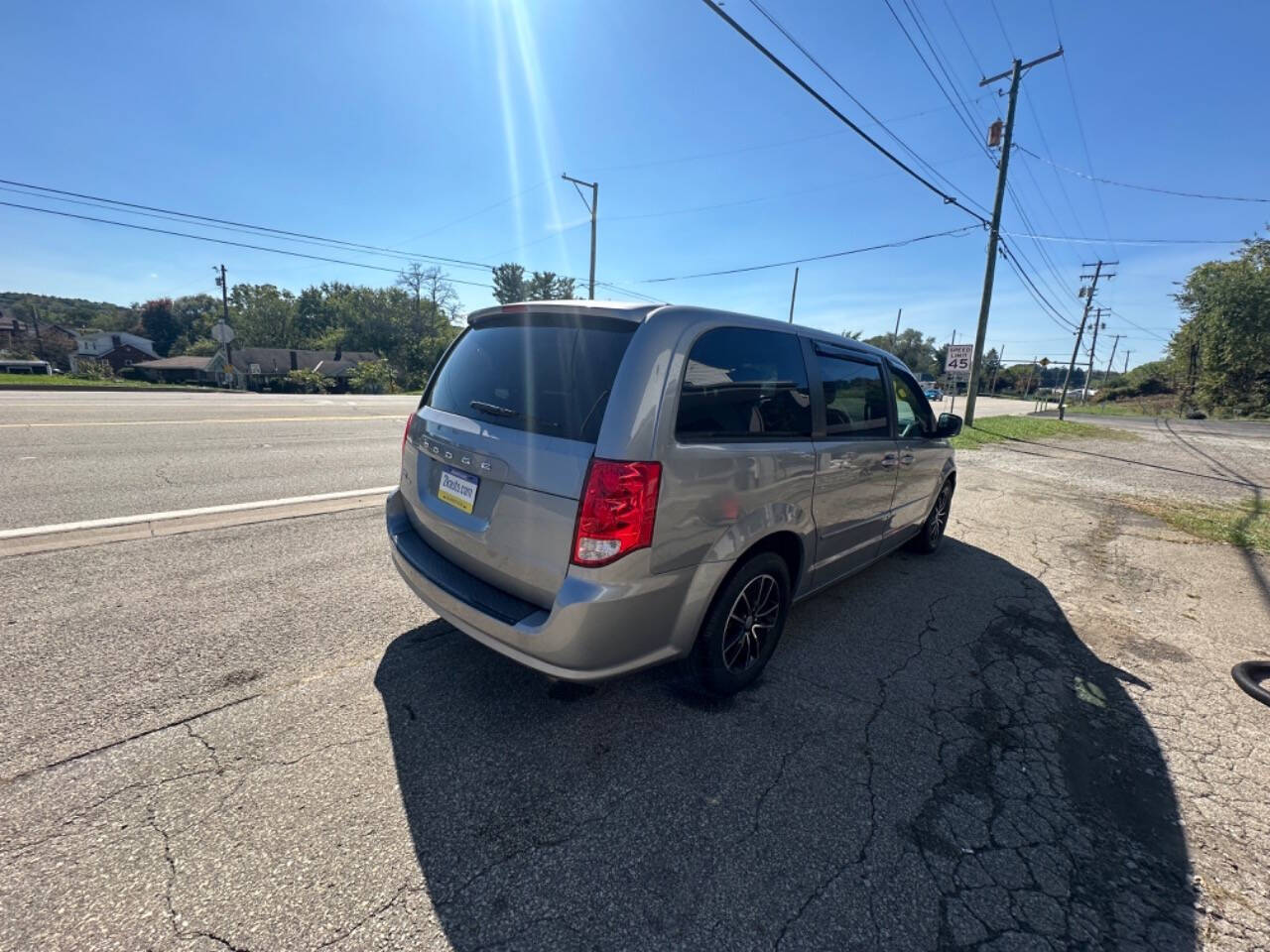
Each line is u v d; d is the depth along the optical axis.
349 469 6.79
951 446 4.94
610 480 2.02
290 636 2.96
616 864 1.78
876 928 1.62
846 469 3.16
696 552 2.27
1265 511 7.29
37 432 8.02
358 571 3.78
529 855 1.79
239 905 1.56
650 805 2.02
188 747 2.14
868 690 2.85
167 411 11.68
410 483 2.94
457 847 1.80
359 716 2.38
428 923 1.55
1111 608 4.09
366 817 1.88
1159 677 3.15
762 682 2.87
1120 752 2.49
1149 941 1.64
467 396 2.66
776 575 2.81
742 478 2.43
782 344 2.83
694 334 2.31
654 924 1.59
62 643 2.77
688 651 2.42
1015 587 4.41
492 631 2.21
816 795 2.12
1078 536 5.96
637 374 2.12
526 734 2.35
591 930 1.57
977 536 5.80
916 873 1.81
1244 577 4.84
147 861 1.67
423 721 2.38
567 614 2.03
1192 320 43.53
